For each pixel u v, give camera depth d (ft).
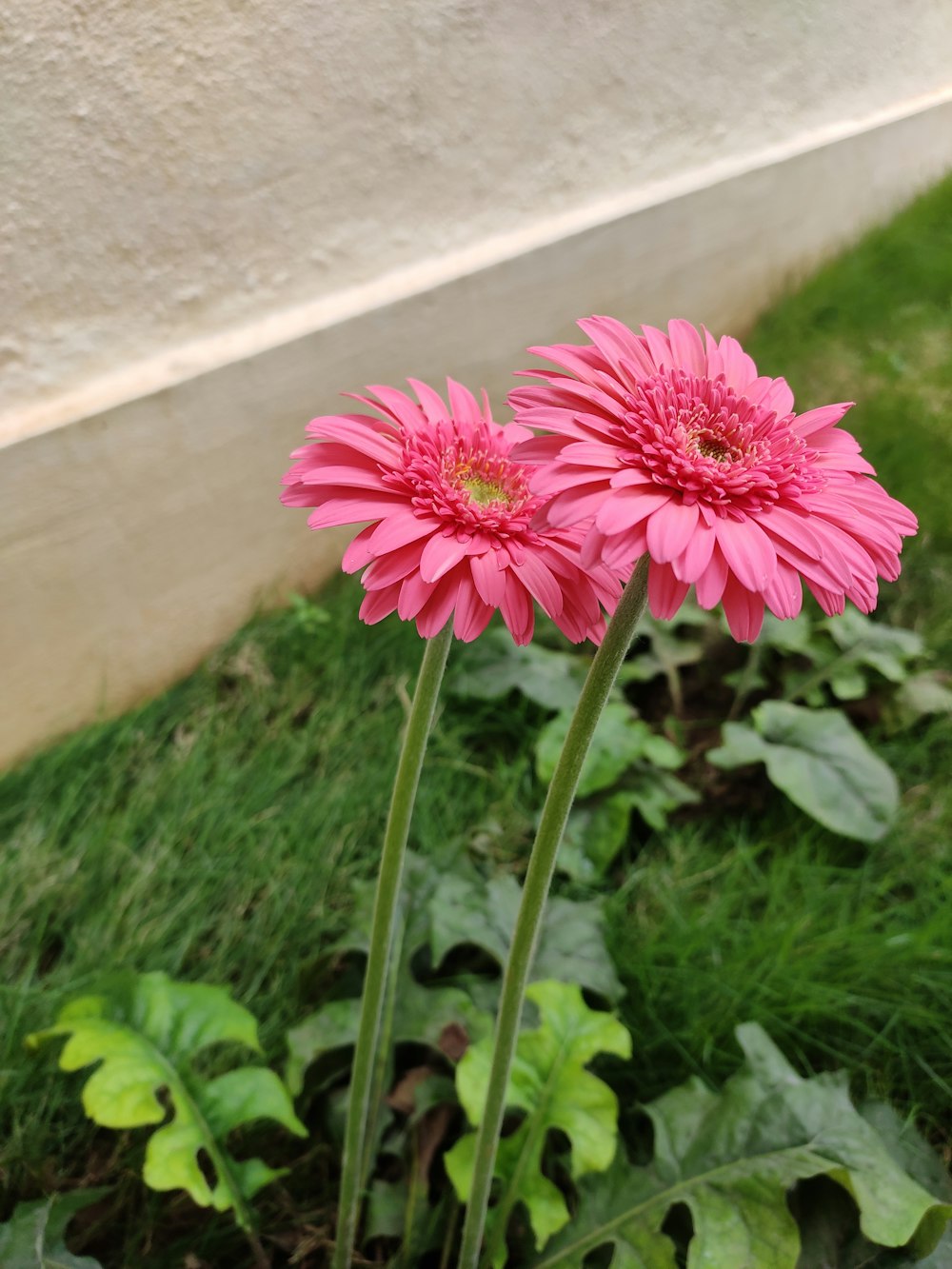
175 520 1.91
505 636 2.03
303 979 1.49
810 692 2.01
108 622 1.91
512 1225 1.28
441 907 1.49
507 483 0.87
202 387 1.83
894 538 0.74
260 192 1.82
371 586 0.80
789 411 0.82
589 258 2.40
